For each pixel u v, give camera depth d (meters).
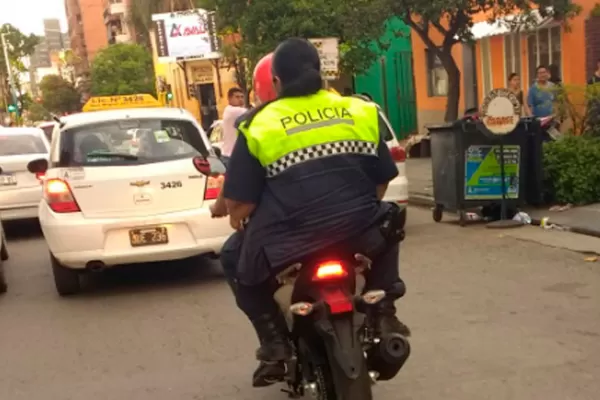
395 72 24.14
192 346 5.57
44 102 78.12
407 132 24.45
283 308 3.65
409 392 4.37
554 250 7.69
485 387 4.38
